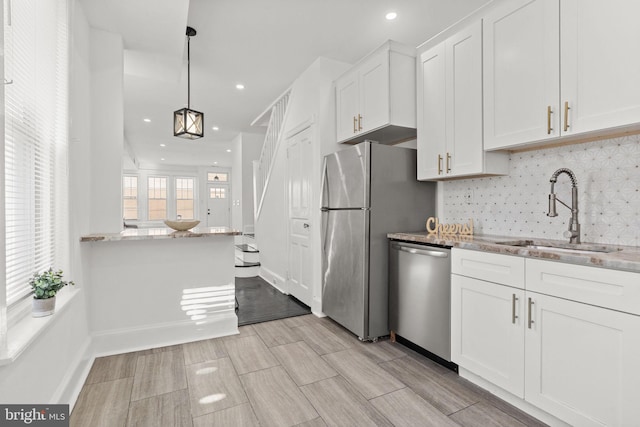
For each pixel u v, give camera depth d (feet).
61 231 6.09
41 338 4.63
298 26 9.25
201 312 8.98
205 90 14.39
